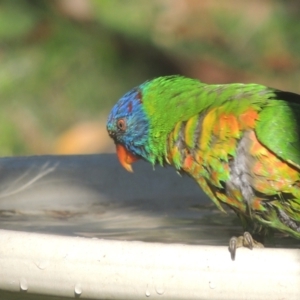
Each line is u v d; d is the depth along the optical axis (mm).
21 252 4539
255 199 5699
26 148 14344
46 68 15227
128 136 6539
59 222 7086
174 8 16453
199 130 5793
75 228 6844
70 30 15617
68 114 14906
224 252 4418
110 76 15344
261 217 5836
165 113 6207
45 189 7859
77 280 4461
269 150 5496
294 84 15570
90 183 7902
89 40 15602
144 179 7953
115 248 4469
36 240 4559
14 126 14570
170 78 6301
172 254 4414
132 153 6680
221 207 6023
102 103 15086
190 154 5930
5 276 4574
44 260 4500
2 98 14938
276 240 6570
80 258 4465
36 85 15102
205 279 4375
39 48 15469
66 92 15125
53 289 4516
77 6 15562
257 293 4355
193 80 6230
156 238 6434
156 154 6414
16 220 7188
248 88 5898
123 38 15641
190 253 4414
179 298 4406
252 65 15859
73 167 7938
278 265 4352
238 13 16609
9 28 15469
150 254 4426
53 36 15523
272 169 5520
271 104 5668
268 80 15648
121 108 6586
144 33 15758
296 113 5625
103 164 7988
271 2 16891
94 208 7680
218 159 5695
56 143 14398
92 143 14195
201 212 7473
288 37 16234
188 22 16359
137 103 6422
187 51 15805
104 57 15469
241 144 5598
